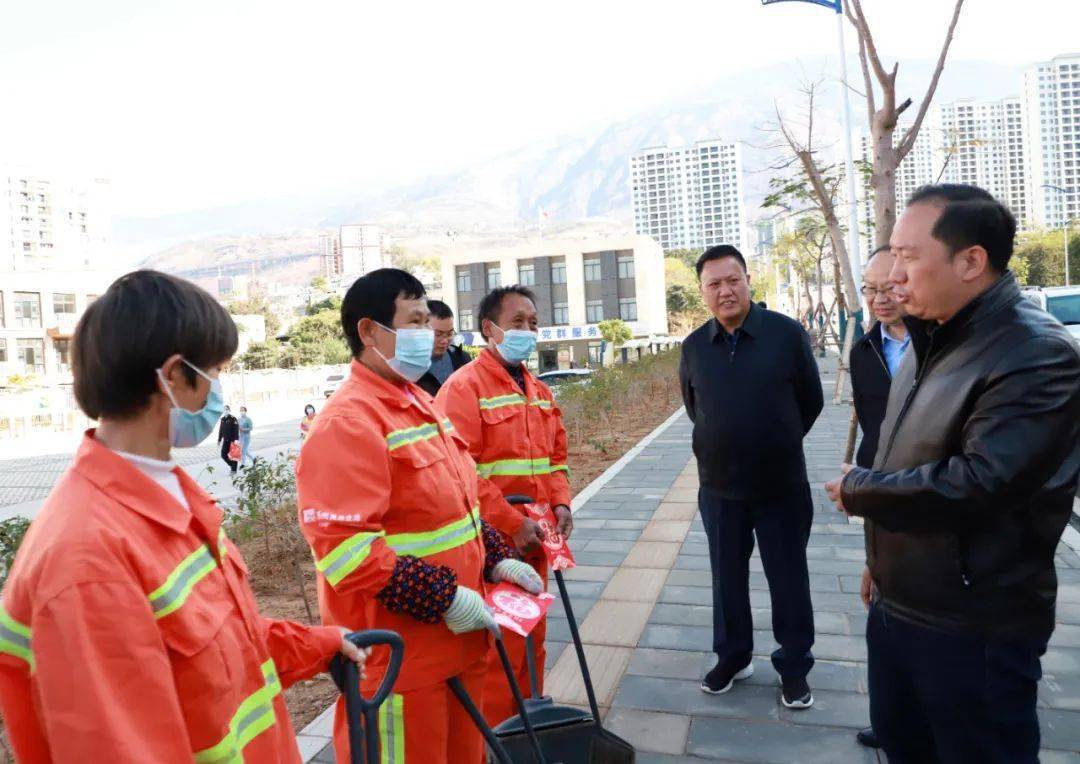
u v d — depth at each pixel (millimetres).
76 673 1180
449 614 2170
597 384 14836
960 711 1865
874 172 5344
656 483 9203
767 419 3479
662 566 5730
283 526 6500
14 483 18219
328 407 2275
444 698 2295
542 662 3311
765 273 57938
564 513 3488
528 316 3451
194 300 1441
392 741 2242
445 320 4406
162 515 1379
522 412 3404
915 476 1849
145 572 1299
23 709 1261
